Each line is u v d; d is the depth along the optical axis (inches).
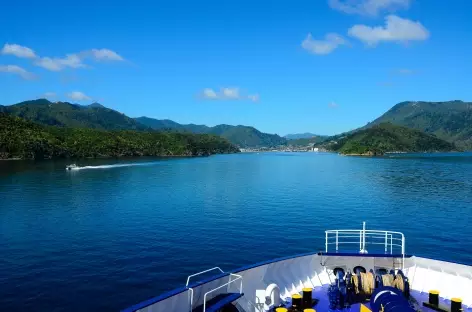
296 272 633.6
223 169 6791.3
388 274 582.2
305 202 2935.5
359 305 554.9
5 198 3159.5
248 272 564.7
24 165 6717.5
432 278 619.8
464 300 578.2
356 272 614.5
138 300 1162.6
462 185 4163.4
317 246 1699.1
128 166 7086.6
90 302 1151.0
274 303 549.6
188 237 1852.9
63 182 4320.9
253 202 2935.5
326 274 649.0
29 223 2217.0
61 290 1231.5
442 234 1952.5
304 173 5920.3
